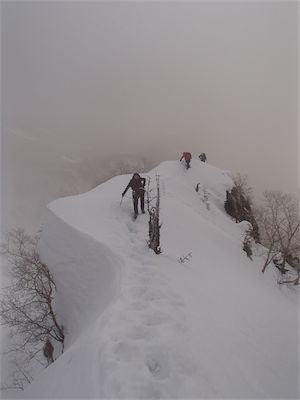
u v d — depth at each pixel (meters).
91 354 4.89
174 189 17.36
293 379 5.80
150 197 14.15
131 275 7.55
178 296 7.02
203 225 13.67
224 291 8.37
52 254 10.57
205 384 4.78
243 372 5.39
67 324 9.96
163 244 10.25
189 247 10.89
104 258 8.70
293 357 6.48
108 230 10.20
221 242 13.06
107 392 4.14
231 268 10.89
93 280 8.73
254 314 7.68
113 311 5.95
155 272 7.85
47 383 5.31
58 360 5.93
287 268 15.01
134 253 8.85
